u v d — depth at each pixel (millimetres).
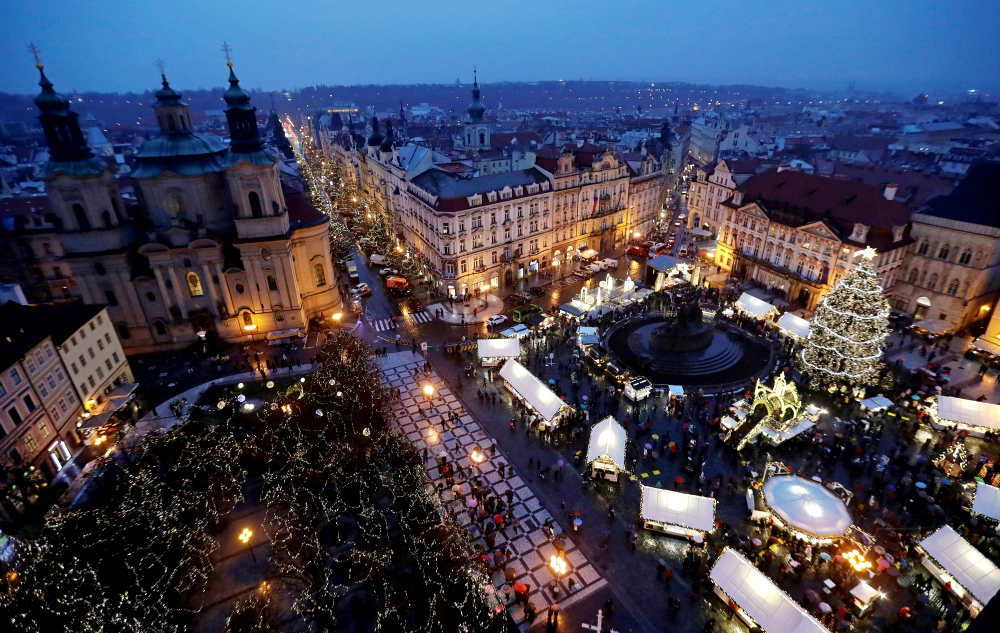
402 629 42156
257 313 88438
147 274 82750
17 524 53906
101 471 60688
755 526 51656
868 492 54656
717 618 43344
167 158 79250
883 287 90062
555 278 115875
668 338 80500
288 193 93875
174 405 71688
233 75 76000
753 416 64875
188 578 47312
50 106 70812
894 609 43406
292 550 49594
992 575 42656
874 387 71375
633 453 61438
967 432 63656
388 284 108750
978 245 80938
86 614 43688
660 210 154500
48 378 61875
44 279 100750
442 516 52312
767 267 102812
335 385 69250
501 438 64688
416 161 122188
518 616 43875
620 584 46438
